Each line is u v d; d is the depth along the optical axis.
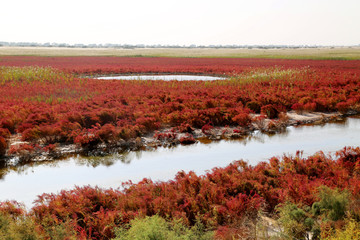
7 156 10.70
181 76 38.50
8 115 14.46
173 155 11.06
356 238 3.91
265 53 93.88
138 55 81.44
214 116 15.18
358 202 5.28
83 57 71.69
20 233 4.35
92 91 22.47
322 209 5.03
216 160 10.43
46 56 72.62
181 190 6.91
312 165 8.28
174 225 4.98
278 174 7.85
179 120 14.86
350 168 8.25
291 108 18.23
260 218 5.70
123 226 5.40
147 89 23.41
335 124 15.12
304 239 4.68
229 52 106.88
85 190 6.86
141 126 13.31
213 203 6.29
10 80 28.77
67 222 5.28
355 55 73.31
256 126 14.73
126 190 7.33
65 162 10.38
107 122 14.60
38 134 12.16
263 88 22.72
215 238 4.93
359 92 20.91
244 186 6.98
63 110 15.65
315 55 75.62
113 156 10.99
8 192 8.05
